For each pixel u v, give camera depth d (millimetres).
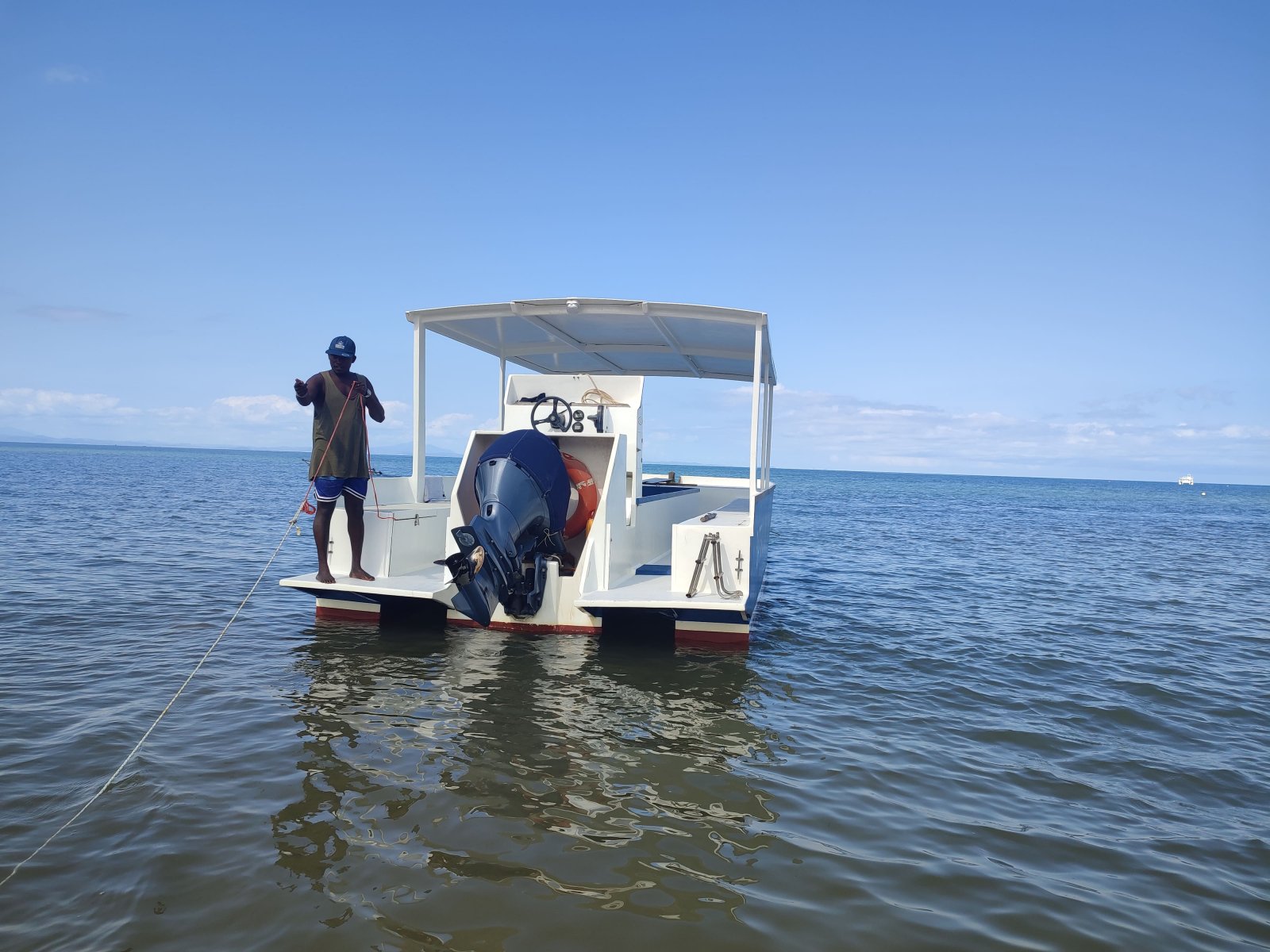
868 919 3115
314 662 6613
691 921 3021
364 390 7406
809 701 6160
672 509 10922
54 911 2914
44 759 4371
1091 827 4160
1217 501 81438
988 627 9516
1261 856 3908
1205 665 7934
